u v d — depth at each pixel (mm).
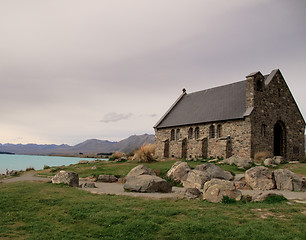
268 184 18969
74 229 9555
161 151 46500
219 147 34969
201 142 37812
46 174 30109
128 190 17828
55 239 8570
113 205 12633
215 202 13422
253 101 33062
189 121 41625
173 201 13742
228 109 36531
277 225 9539
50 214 11523
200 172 20641
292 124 37906
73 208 12086
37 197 14414
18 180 24312
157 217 10484
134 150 46406
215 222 9820
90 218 10617
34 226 9852
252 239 8328
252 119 32469
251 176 20016
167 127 46219
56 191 16516
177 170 23328
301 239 8266
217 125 36875
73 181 20125
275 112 35688
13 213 11562
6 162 69938
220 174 21469
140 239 8570
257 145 32688
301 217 10422
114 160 40375
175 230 9148
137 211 11445
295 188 18297
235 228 9281
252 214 11062
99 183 23344
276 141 37469
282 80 37562
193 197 14656
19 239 8562
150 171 22031
